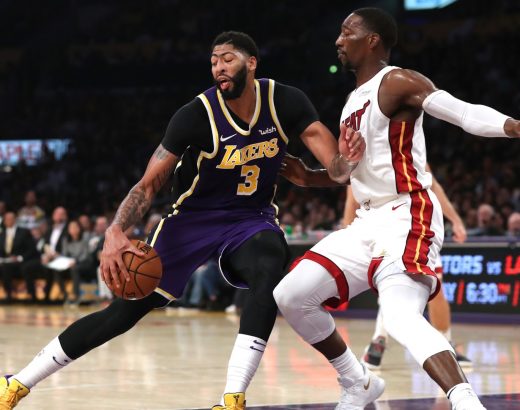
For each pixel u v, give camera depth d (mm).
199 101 4324
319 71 22719
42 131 25500
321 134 4395
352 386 4590
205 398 5242
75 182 23328
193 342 8812
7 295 16734
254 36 26219
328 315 4348
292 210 15758
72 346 4352
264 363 7070
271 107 4359
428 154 18828
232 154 4328
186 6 28531
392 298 3855
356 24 4160
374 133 4027
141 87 26516
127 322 4418
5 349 8039
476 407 3547
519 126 3586
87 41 28703
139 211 4266
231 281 4500
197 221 4477
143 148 23656
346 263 4113
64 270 16219
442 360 3664
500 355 7730
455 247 11750
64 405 4973
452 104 3785
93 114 25562
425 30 23797
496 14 23031
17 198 22641
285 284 4184
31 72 27594
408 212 4004
